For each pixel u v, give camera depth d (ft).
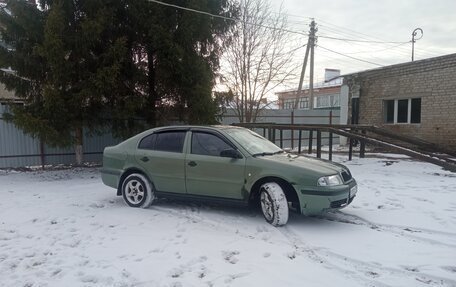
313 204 17.70
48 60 32.68
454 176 32.50
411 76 50.34
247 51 61.52
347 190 18.47
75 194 26.78
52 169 39.24
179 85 38.40
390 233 17.29
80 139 39.83
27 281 12.76
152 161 21.76
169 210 21.50
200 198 20.58
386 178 31.60
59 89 33.99
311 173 17.84
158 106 40.70
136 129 39.55
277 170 18.37
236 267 13.60
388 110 54.65
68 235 17.42
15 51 35.32
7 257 14.94
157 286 12.26
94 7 34.58
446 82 46.21
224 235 17.10
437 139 47.44
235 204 19.65
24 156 39.52
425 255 14.61
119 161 23.00
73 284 12.50
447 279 12.52
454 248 15.37
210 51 43.06
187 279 12.69
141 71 36.81
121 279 12.77
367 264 13.84
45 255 15.11
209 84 39.32
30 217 20.66
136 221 19.45
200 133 21.18
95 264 14.06
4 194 27.07
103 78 33.60
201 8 38.27
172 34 37.24
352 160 42.98
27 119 32.83
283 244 15.94
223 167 19.67
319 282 12.41
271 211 18.33
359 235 17.02
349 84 59.82
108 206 22.90
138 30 36.94
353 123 59.62
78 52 34.06
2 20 34.47
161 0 37.99
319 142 37.27
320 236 16.90
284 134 66.64
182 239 16.60
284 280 12.56
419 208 21.45
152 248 15.55
